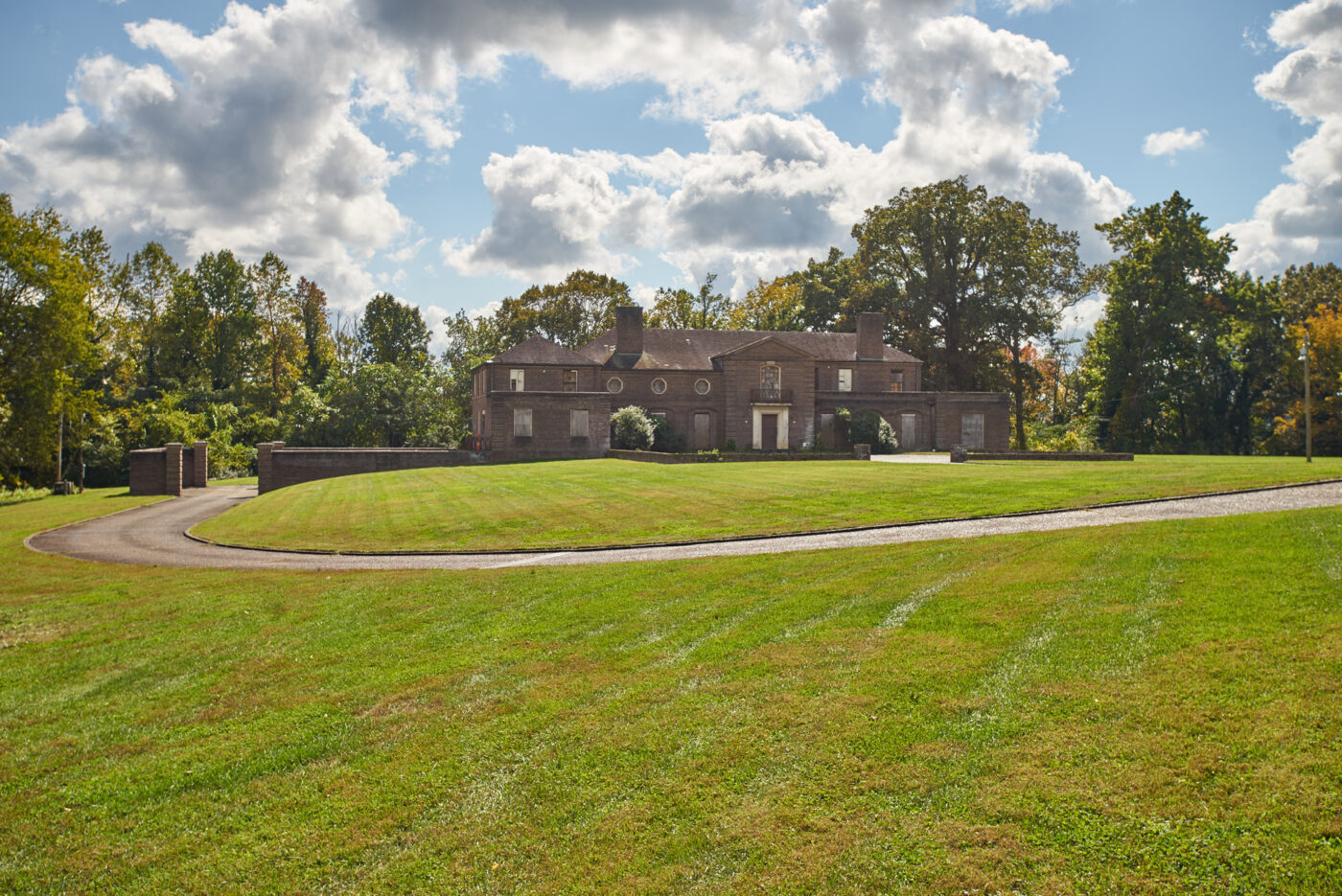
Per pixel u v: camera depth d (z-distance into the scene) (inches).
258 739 362.9
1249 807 249.3
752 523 860.0
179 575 747.4
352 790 317.1
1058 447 2792.8
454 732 355.9
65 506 1582.2
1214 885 225.8
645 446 2196.1
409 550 851.4
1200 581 438.6
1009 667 357.1
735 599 519.2
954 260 2785.4
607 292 3400.6
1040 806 263.3
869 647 402.9
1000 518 794.2
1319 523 557.6
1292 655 328.5
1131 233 2591.0
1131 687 322.7
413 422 2778.1
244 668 452.4
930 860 248.8
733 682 378.3
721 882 251.0
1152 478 1015.0
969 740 303.7
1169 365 2657.5
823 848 259.3
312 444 2736.2
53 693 430.9
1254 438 2640.3
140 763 348.2
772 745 319.0
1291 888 220.1
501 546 837.2
